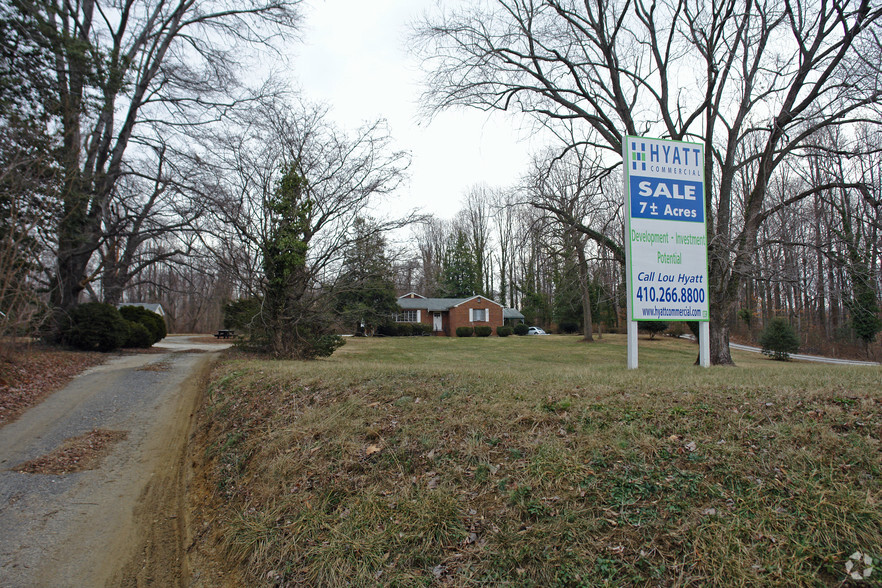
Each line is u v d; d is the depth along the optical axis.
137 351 19.23
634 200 10.42
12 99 13.99
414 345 30.83
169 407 9.71
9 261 12.40
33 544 4.73
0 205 13.55
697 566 3.12
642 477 3.96
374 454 4.85
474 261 60.75
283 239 13.74
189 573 4.28
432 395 6.19
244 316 15.98
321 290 14.87
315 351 15.74
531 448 4.51
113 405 9.80
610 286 16.48
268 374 8.98
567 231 15.48
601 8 15.81
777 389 5.77
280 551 3.98
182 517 5.34
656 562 3.18
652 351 28.55
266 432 6.09
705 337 11.06
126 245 22.22
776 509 3.52
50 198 14.60
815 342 35.22
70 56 15.12
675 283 10.62
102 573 4.34
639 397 5.55
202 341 30.16
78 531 5.02
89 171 18.05
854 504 3.45
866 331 28.92
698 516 3.51
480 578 3.27
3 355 11.95
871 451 4.02
